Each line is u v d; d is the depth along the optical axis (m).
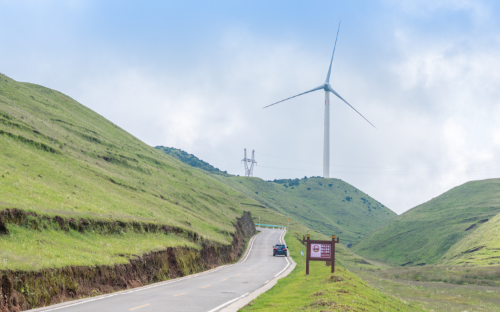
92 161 66.50
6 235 23.86
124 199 52.50
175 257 37.66
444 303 44.66
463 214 166.12
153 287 26.64
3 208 25.30
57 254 23.25
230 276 35.47
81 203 39.22
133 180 68.75
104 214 38.19
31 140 54.44
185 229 49.09
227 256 57.75
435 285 61.91
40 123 68.25
